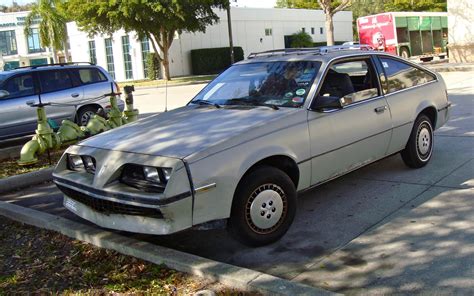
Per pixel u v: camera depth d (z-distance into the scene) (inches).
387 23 1164.5
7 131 424.5
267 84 217.3
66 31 1790.1
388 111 231.0
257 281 147.0
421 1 2149.4
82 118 466.3
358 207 213.2
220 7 1227.9
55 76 457.7
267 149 177.8
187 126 190.5
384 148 232.8
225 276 151.5
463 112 406.0
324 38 1923.0
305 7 2381.9
